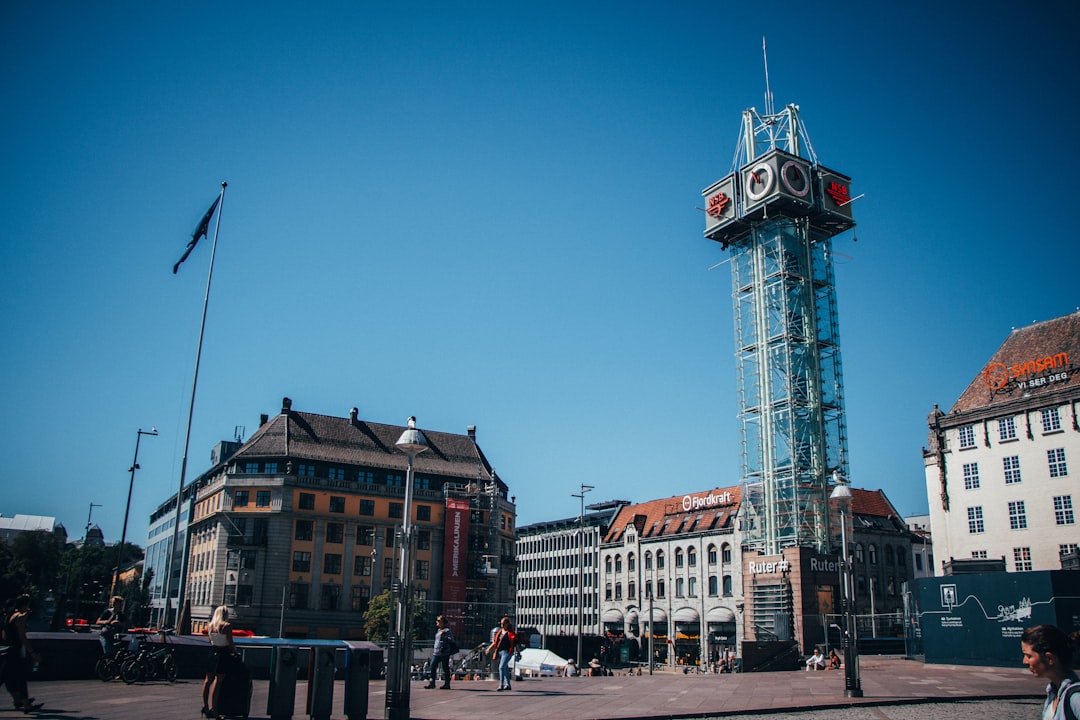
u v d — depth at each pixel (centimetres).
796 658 5797
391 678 1803
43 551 15800
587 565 13562
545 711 2036
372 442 10544
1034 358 7288
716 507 11356
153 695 2152
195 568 10338
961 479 7431
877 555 10325
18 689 1745
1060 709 661
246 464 9725
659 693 2605
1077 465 6594
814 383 8162
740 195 8862
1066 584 4062
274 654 1728
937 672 3956
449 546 9919
